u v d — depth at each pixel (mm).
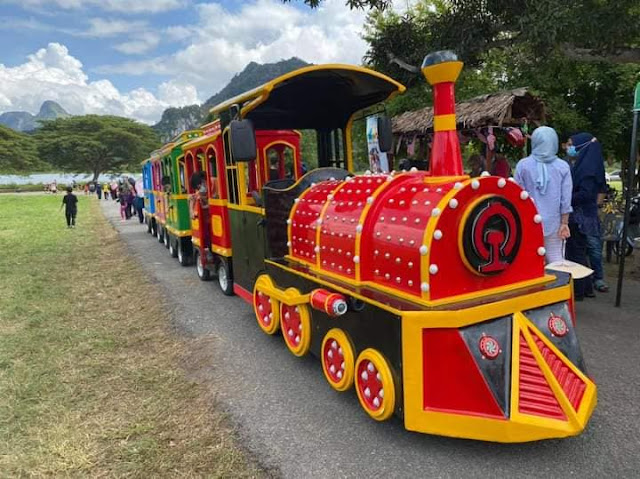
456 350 2900
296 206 4566
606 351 4461
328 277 3902
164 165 11305
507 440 2814
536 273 3463
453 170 3244
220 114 6039
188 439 3424
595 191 5773
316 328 4152
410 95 12492
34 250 11898
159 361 4812
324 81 5062
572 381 3078
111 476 3059
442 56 3170
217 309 6477
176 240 10055
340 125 6008
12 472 3125
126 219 19734
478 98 8719
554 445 3160
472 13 7625
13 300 7105
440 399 2949
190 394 4086
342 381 3711
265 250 4973
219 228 6902
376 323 3254
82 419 3740
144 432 3523
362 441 3307
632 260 7773
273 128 5832
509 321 3074
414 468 3002
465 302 3055
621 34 6336
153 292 7523
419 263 3045
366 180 3996
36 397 4094
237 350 5016
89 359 4891
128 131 87125
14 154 76562
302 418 3637
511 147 12102
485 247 3086
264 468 3074
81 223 18688
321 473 3002
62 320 6191
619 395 3721
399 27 8797
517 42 7535
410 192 3383
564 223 4906
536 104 8289
